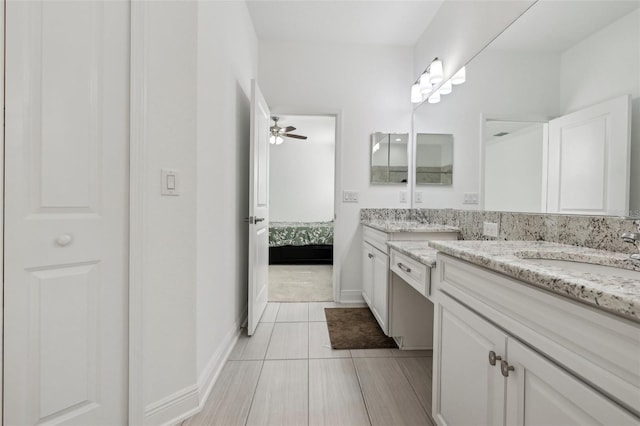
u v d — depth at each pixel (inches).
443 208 92.1
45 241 40.6
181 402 51.8
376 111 115.1
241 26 87.2
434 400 48.7
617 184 39.1
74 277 43.0
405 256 66.0
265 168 102.4
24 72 39.4
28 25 39.7
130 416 46.9
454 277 43.3
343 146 114.7
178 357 52.1
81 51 43.1
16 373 39.4
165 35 50.4
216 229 66.7
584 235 44.0
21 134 39.3
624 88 38.1
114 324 46.2
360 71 114.7
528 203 55.9
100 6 44.6
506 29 63.2
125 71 46.7
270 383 62.8
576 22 46.0
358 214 115.4
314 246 186.4
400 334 78.5
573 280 23.2
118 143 46.2
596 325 21.9
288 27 104.3
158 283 49.8
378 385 62.3
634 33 37.0
